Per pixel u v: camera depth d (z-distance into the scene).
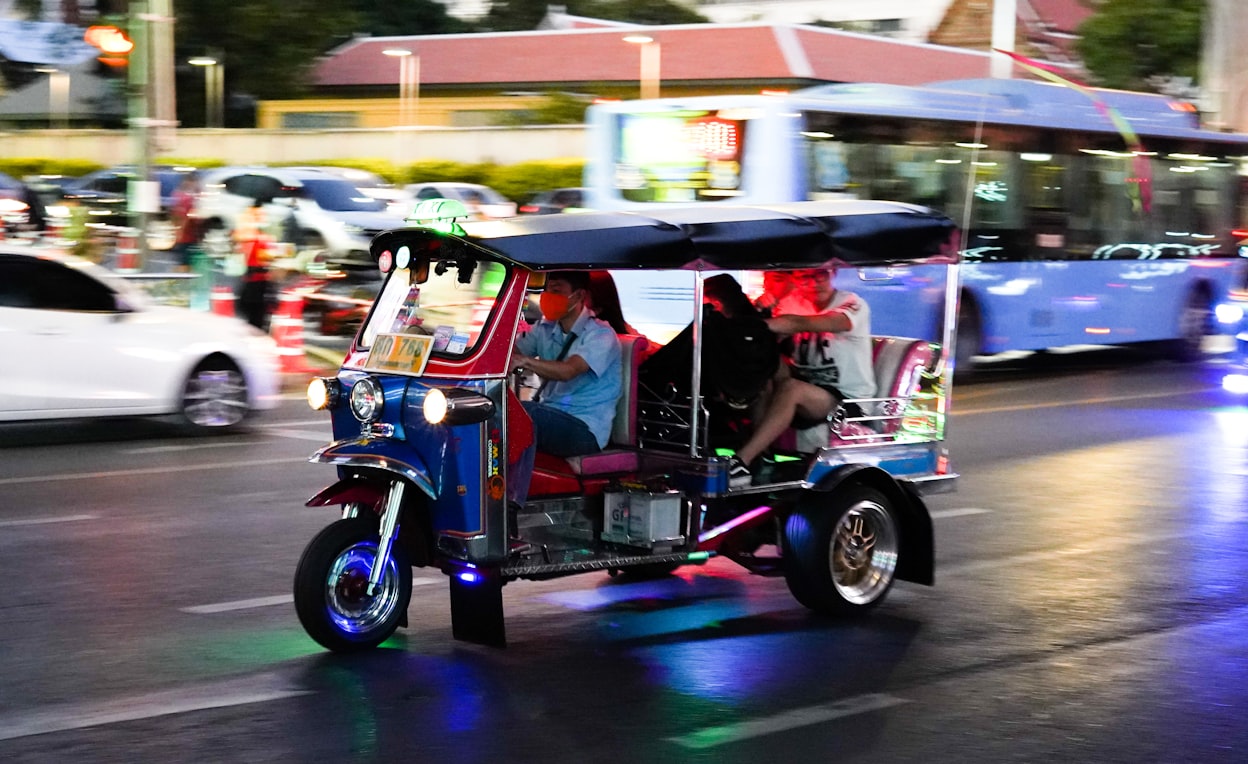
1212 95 28.83
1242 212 22.03
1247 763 5.59
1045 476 12.02
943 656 7.00
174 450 12.70
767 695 6.35
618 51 51.25
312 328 21.50
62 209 31.36
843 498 7.68
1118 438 14.01
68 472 11.59
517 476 6.95
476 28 70.81
